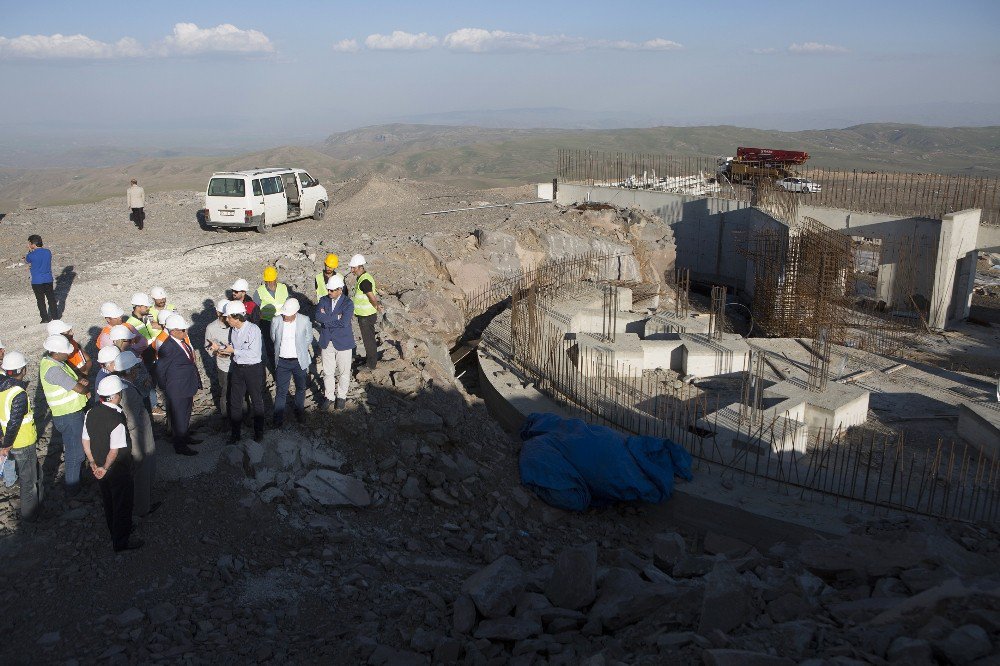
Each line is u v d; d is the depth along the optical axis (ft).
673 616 18.44
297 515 23.88
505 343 44.83
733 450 32.19
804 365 45.16
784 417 33.35
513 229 64.18
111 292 46.50
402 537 24.68
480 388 42.88
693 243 90.58
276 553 21.99
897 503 28.09
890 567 20.80
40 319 41.06
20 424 20.51
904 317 70.38
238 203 62.44
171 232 64.44
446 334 45.34
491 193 98.68
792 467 31.22
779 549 24.71
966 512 27.71
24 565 19.66
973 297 80.94
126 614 18.22
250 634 18.24
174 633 17.75
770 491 28.91
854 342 57.36
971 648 14.24
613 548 27.20
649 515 29.68
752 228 81.61
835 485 29.66
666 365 44.01
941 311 69.21
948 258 68.44
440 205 80.48
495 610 19.17
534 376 39.88
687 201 89.97
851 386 38.60
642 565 23.90
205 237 62.28
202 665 16.80
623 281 63.57
